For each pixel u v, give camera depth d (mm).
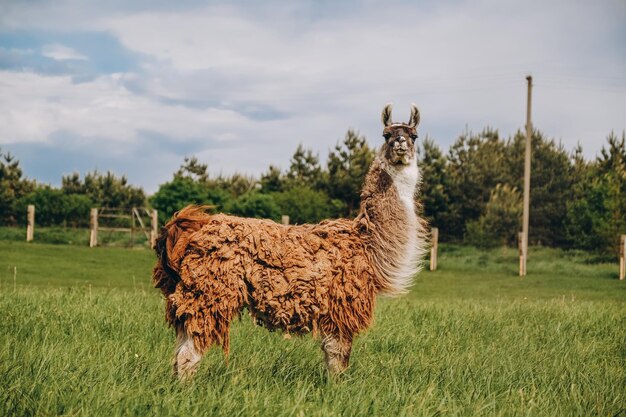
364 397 5223
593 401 5785
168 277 6117
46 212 33750
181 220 6008
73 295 10250
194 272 5852
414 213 6781
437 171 37000
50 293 10523
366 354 7434
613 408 5660
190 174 40719
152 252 26344
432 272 25953
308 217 32562
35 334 7000
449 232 37125
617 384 6496
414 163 6797
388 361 6938
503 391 6031
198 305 5852
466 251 32969
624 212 31844
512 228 35188
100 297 10258
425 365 6781
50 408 4629
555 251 33594
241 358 6668
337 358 6270
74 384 5059
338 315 6223
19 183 38875
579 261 30625
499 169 38062
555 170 38344
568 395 5969
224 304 5855
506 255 31594
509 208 35250
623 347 8578
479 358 7211
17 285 16484
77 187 40062
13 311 8148
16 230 29859
